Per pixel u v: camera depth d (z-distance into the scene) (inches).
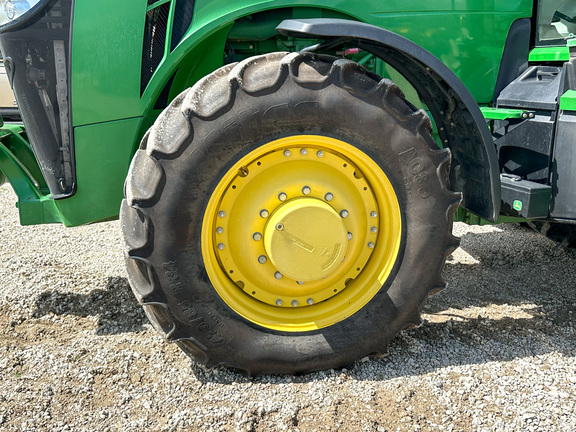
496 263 148.6
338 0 100.0
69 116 95.1
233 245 87.2
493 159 91.0
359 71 83.4
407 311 91.6
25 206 106.3
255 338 88.4
